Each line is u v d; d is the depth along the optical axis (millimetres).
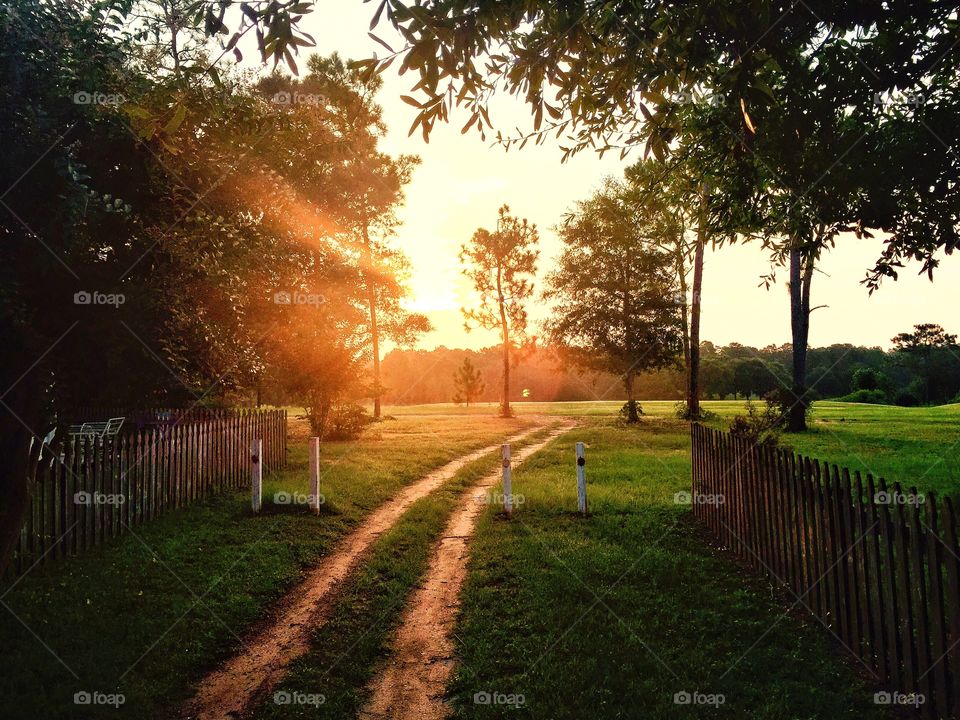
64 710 4176
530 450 21484
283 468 14711
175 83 4453
